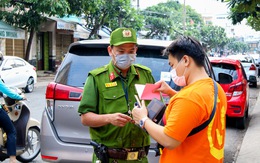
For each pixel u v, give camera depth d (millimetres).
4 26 20203
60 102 4387
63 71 4594
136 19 33281
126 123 2932
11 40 22828
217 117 2402
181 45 2395
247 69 20578
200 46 2434
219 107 2430
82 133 4324
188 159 2350
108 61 4535
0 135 5262
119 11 29000
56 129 4410
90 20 28297
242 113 8938
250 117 11008
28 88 15312
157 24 45156
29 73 15312
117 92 3068
